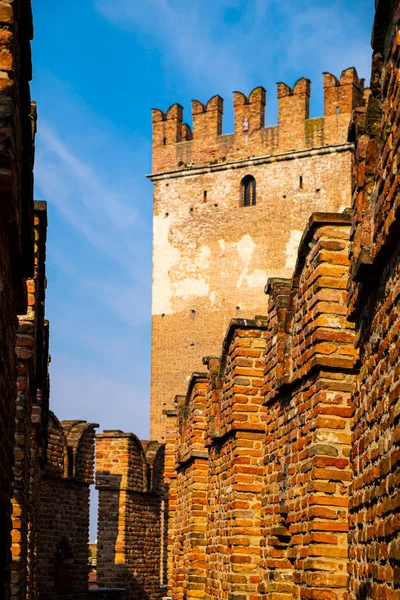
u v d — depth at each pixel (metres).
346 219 13.23
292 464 14.38
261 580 16.52
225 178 76.50
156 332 78.06
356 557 10.95
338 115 71.88
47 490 33.06
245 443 19.22
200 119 77.94
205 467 25.53
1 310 10.24
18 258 11.02
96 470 42.44
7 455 12.18
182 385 76.50
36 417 21.47
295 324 14.67
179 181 78.62
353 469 11.34
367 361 10.55
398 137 8.67
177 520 29.20
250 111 75.56
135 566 42.66
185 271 77.50
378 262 9.70
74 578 34.66
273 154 73.88
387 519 9.14
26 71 10.37
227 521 19.77
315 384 13.19
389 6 9.38
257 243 74.50
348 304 11.42
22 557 16.50
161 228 78.88
